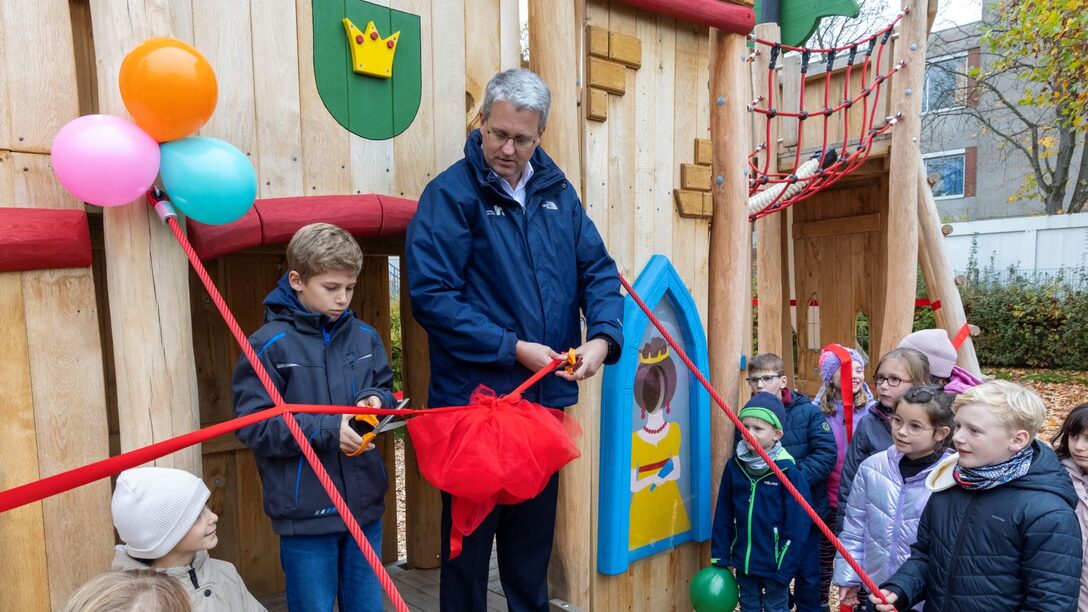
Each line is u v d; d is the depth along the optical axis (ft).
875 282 21.81
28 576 6.02
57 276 6.14
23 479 5.99
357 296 11.98
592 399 9.79
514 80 6.57
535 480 6.50
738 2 11.19
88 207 6.78
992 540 6.68
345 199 7.72
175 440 4.18
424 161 8.59
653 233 10.75
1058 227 46.85
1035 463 6.77
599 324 7.28
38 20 6.11
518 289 7.06
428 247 6.77
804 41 20.11
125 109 6.19
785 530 10.04
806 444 11.27
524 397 7.17
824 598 11.99
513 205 7.16
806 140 20.62
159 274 6.40
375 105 8.13
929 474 8.09
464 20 8.89
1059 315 38.24
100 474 3.74
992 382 7.12
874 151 17.92
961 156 65.16
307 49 7.60
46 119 6.16
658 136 10.73
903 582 7.16
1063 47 37.50
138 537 5.49
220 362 10.42
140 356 6.31
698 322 11.16
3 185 5.96
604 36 9.75
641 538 10.57
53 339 6.13
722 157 11.57
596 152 9.89
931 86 63.87
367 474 6.91
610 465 9.87
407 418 6.83
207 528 5.88
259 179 7.31
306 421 6.38
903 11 15.97
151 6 6.29
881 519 8.63
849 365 11.69
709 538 11.37
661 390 10.81
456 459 6.31
